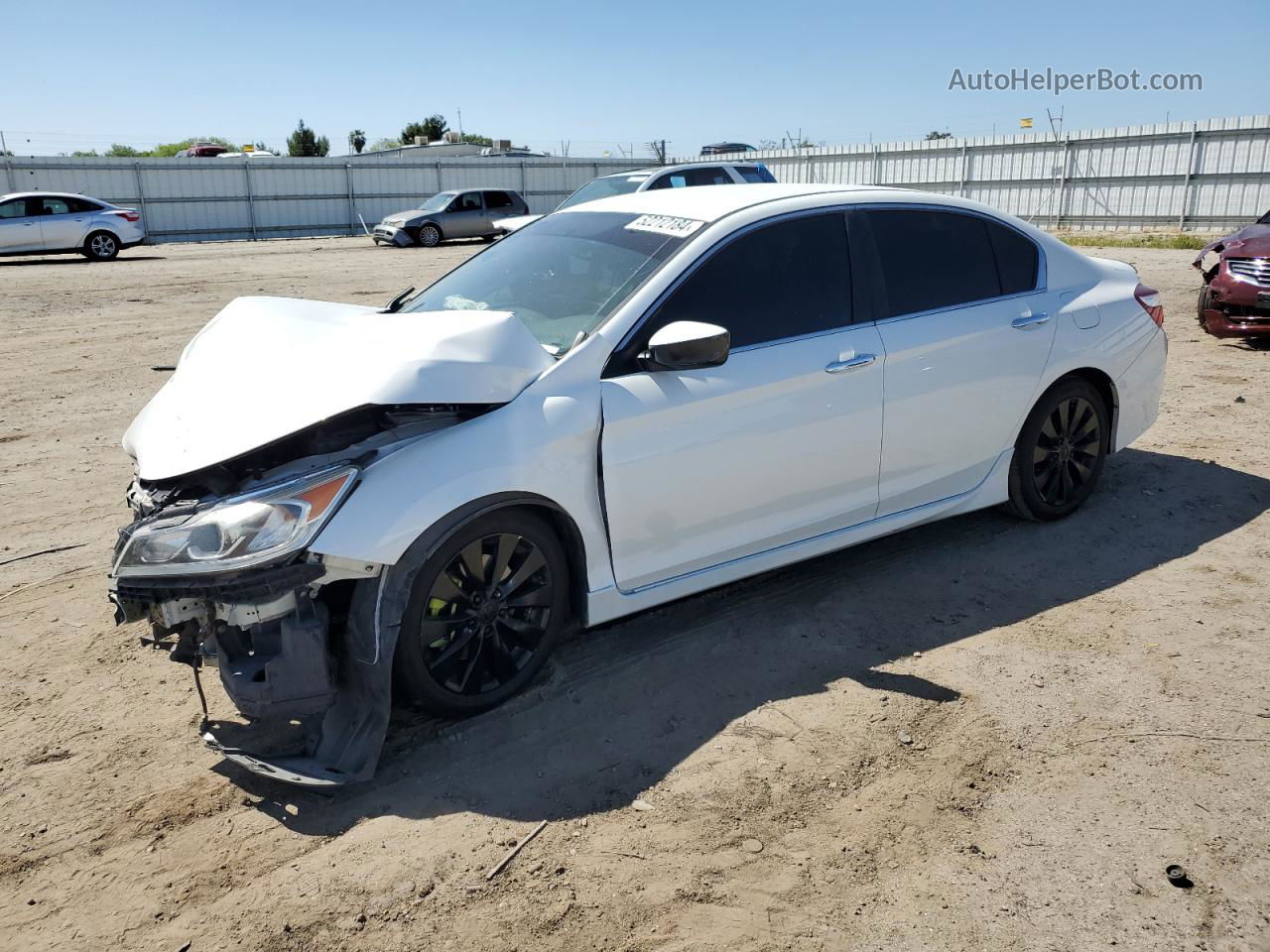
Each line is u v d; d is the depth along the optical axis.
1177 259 17.03
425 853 2.61
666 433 3.35
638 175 13.37
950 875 2.49
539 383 3.18
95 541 4.86
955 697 3.29
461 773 2.96
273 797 2.87
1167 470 5.48
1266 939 2.27
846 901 2.41
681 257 3.51
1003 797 2.79
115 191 30.69
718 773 2.92
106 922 2.39
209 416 2.99
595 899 2.43
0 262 21.64
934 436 4.09
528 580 3.24
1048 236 4.63
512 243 4.30
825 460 3.77
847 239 3.89
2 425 7.13
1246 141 23.05
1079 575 4.21
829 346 3.73
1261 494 5.08
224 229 32.62
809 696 3.31
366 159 34.81
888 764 2.94
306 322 3.56
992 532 4.68
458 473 2.96
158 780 2.95
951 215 4.24
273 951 2.29
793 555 3.82
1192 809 2.71
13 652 3.73
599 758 3.01
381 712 2.89
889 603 3.99
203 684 3.49
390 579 2.87
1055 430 4.61
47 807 2.82
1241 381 7.57
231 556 2.68
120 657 3.69
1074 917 2.35
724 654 3.60
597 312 3.46
